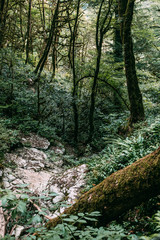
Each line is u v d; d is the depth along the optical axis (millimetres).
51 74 10133
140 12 9281
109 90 9641
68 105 8719
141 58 9484
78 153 7184
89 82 9156
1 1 7547
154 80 9211
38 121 7199
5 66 8148
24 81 8266
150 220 2307
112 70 8977
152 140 4328
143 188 2055
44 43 10070
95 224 2184
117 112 9609
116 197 2164
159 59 8516
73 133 8094
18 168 4734
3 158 4785
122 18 6512
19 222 2943
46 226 2375
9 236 1599
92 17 10281
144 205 2695
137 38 9117
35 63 10625
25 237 1534
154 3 9383
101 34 7621
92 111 7809
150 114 7305
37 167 5176
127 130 6688
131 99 6621
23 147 5734
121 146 4641
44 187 4320
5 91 7203
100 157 5012
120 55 10281
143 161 2205
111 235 1408
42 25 9281
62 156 6312
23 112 7203
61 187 4289
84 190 3955
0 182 3943
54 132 7367
